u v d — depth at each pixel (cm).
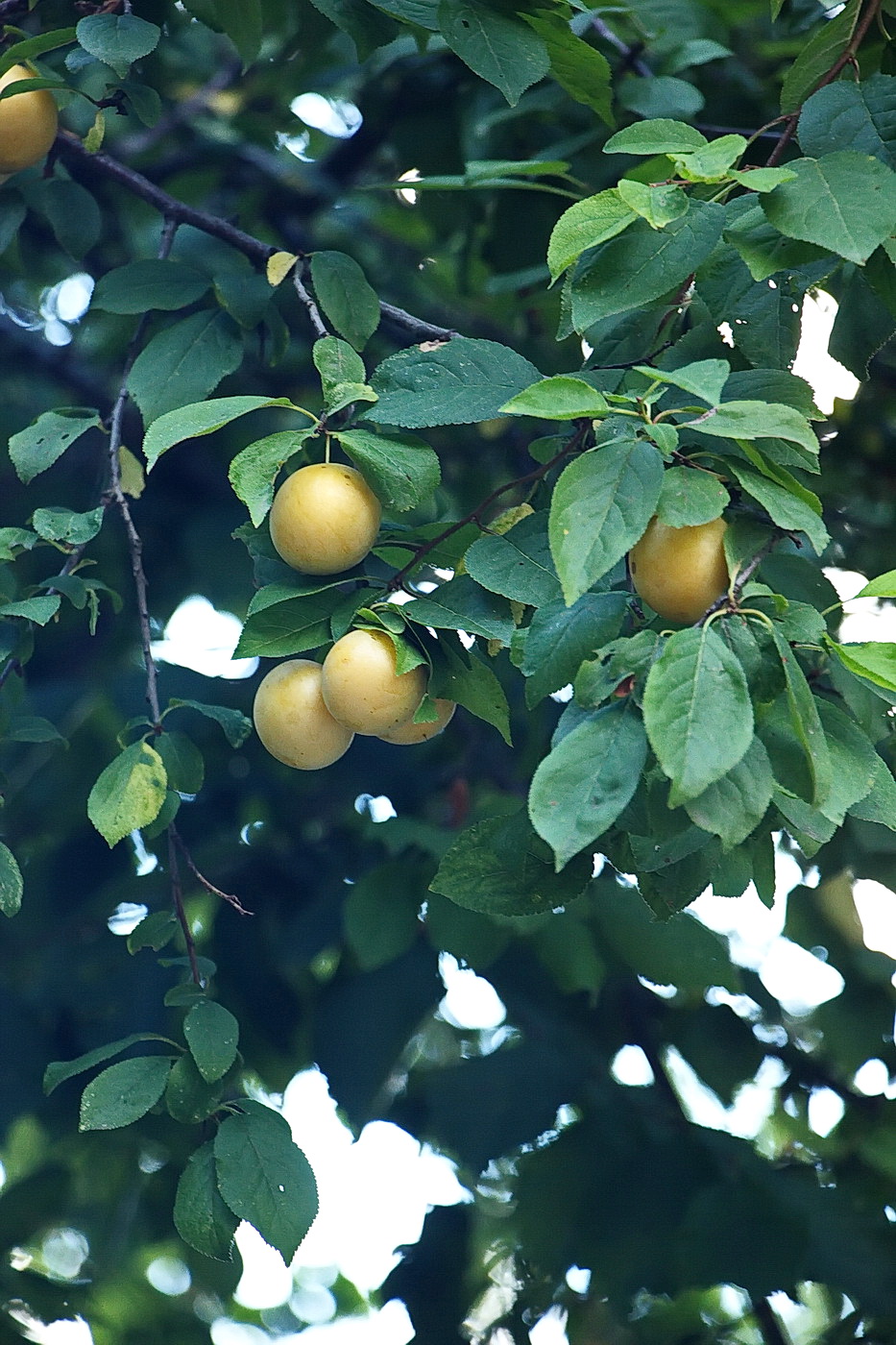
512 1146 341
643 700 146
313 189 396
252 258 278
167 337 265
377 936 332
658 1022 380
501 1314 400
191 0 309
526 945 364
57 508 247
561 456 196
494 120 347
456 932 324
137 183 285
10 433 440
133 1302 425
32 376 432
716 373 156
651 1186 332
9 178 293
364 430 198
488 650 204
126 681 378
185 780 240
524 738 395
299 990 393
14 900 228
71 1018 369
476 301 450
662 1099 356
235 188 409
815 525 161
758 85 370
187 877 376
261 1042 368
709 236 180
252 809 396
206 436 412
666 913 190
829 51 210
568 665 175
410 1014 351
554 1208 334
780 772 160
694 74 366
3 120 263
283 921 381
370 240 445
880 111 187
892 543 382
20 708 389
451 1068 354
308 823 396
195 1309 465
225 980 367
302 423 408
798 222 172
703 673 148
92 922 377
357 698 191
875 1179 368
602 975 326
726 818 153
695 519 159
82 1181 383
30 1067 356
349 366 198
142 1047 352
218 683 380
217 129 431
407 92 392
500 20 246
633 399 166
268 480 187
